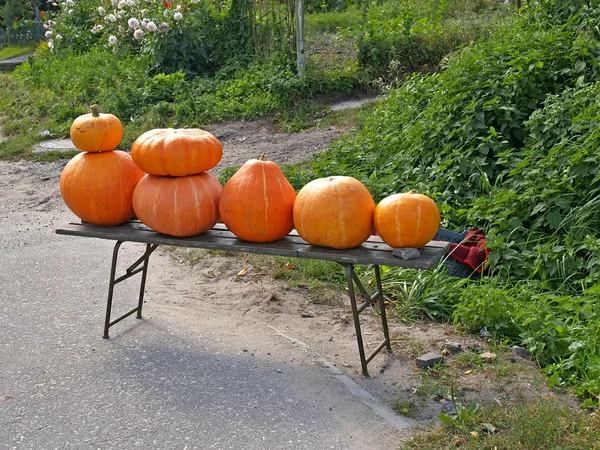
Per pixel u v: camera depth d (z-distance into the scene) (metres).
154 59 13.73
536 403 3.84
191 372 4.36
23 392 4.17
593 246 5.27
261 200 4.24
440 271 5.53
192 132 4.53
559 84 7.43
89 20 17.14
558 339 4.42
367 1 16.75
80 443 3.69
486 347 4.57
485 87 7.28
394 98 9.16
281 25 13.48
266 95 11.92
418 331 4.88
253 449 3.60
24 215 7.92
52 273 6.06
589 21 8.41
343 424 3.80
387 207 3.99
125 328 4.97
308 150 9.62
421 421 3.83
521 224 5.75
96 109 4.68
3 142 11.53
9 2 37.00
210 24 13.97
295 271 5.91
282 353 4.59
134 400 4.07
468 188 6.56
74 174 4.69
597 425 3.58
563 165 5.96
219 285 5.75
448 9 14.74
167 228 4.45
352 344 4.72
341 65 12.58
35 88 14.95
